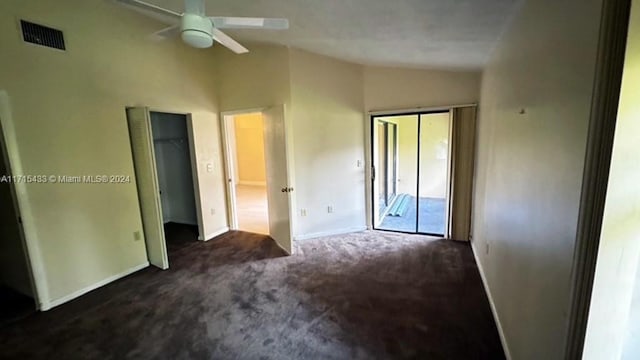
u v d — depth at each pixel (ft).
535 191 4.99
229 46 7.70
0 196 8.95
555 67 4.25
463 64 11.46
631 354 3.37
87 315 8.30
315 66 13.12
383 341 6.99
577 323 3.47
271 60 12.95
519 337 5.71
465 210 13.14
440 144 15.79
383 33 9.00
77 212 9.29
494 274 8.20
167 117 15.97
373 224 15.26
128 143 10.71
